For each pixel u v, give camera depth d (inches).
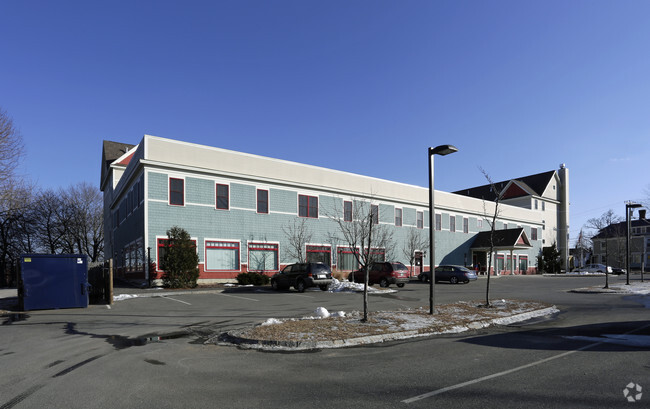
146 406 203.3
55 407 202.2
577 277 1758.1
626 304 687.1
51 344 361.7
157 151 1039.0
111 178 1685.5
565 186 2632.9
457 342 368.8
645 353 319.0
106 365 286.2
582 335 403.2
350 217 1422.2
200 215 1088.8
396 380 248.8
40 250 2102.6
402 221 1616.6
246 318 513.3
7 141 1023.0
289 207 1268.5
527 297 807.1
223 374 263.3
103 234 2196.1
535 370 269.6
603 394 217.9
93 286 754.2
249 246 1167.6
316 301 711.7
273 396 219.0
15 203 1462.8
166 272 967.6
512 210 2217.0
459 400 211.0
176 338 389.1
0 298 810.2
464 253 1894.7
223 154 1151.6
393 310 587.2
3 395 221.3
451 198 1861.5
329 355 317.7
